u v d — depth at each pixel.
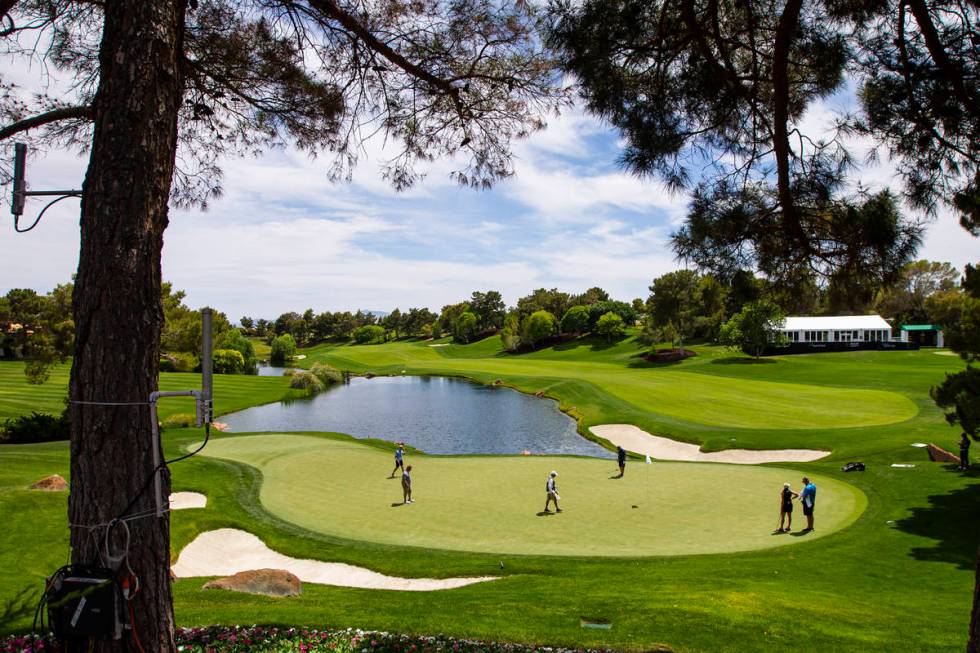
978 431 23.03
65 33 9.41
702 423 43.59
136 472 5.56
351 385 91.88
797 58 8.63
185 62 9.15
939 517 20.78
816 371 73.94
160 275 5.82
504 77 9.62
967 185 8.58
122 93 5.51
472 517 21.50
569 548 18.16
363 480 27.27
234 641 9.43
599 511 22.00
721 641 10.22
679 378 70.38
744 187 8.91
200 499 23.62
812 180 8.17
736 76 8.55
